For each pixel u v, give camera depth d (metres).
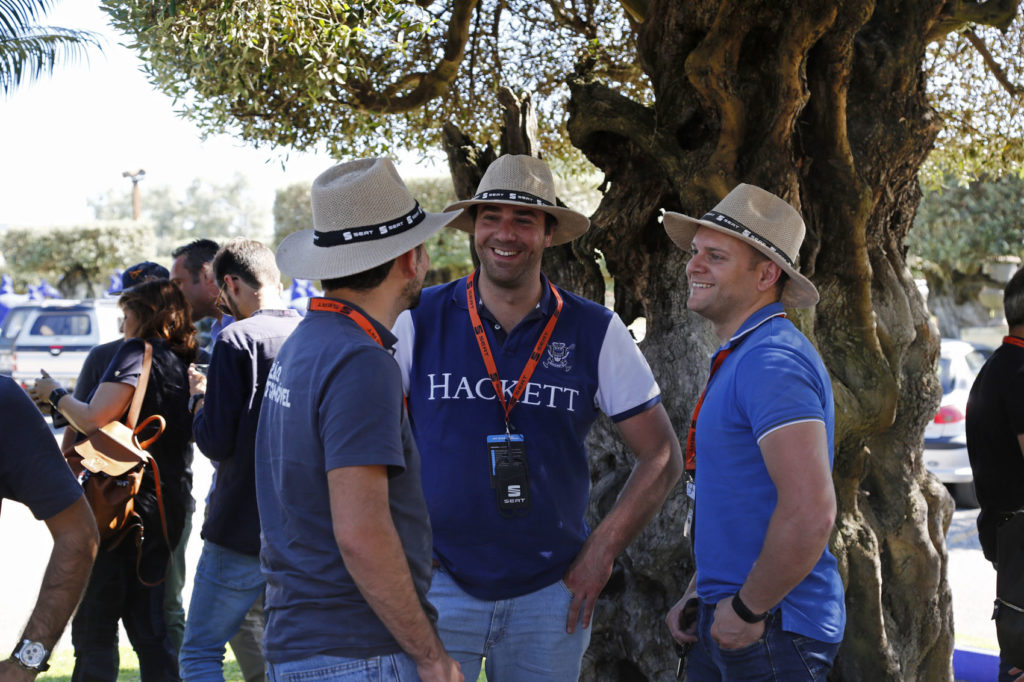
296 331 2.18
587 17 5.59
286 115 5.04
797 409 2.26
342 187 2.16
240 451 3.30
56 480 2.16
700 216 3.62
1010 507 3.25
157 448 3.70
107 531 3.48
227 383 3.27
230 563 3.38
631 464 3.92
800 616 2.39
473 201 2.78
